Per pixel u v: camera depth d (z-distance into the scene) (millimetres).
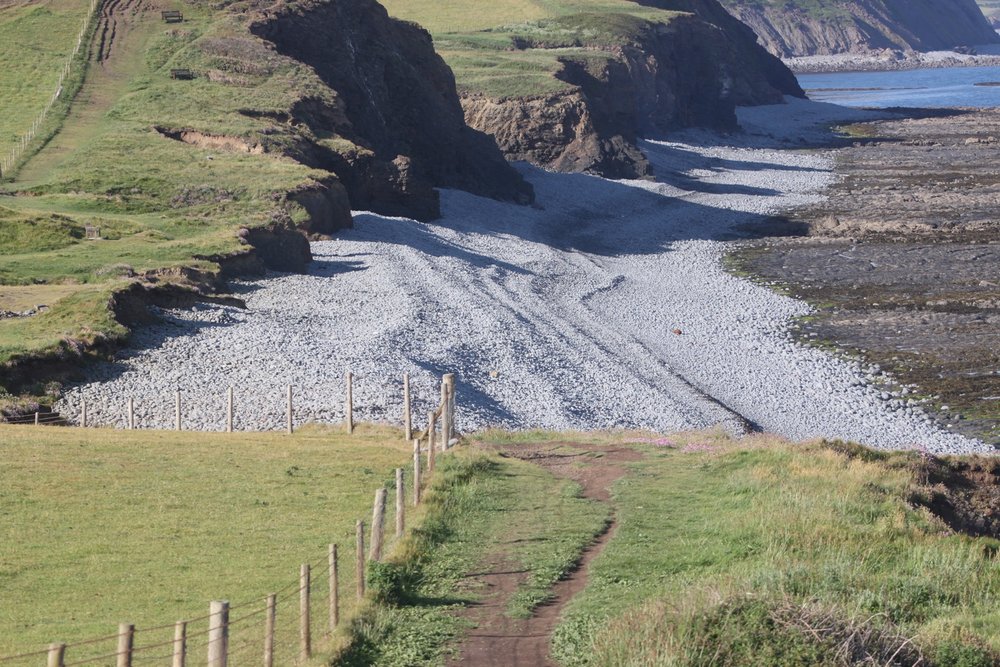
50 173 186250
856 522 48156
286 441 76812
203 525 54906
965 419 114125
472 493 57781
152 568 48594
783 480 56594
